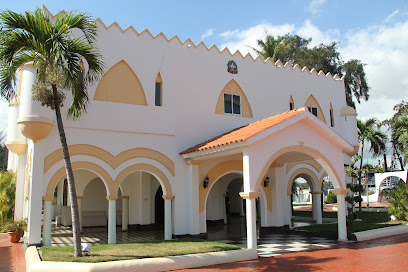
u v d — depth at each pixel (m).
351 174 16.61
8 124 17.16
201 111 15.21
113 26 13.69
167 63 14.67
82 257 8.90
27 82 11.60
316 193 19.59
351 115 20.16
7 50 8.89
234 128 16.00
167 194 13.80
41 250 10.26
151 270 8.63
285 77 18.39
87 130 12.63
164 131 14.15
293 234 15.18
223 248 10.46
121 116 13.32
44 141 11.81
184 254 9.55
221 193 20.92
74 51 9.34
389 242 12.30
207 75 15.66
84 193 20.03
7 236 15.93
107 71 13.34
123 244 11.52
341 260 9.59
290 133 11.86
